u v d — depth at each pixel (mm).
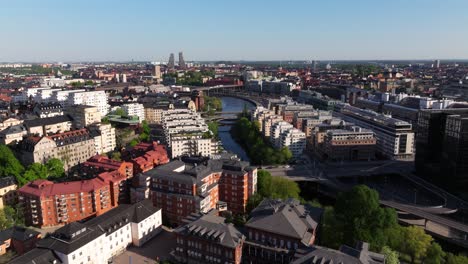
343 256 156250
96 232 197625
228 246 187125
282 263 188625
